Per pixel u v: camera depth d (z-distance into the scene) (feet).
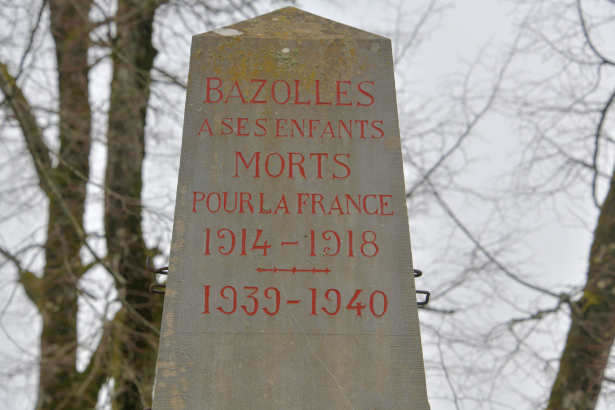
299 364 13.16
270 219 14.06
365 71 15.20
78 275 29.35
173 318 13.34
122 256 29.27
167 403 12.82
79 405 28.66
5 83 29.09
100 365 28.19
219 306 13.46
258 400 12.92
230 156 14.43
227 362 13.12
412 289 13.70
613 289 29.53
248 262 13.76
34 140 29.53
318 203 14.21
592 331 28.96
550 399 29.17
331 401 12.96
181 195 14.14
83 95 31.99
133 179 31.30
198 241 13.85
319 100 14.93
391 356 13.28
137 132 31.78
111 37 32.14
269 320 13.41
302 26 15.76
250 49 15.25
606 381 28.60
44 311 29.53
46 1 29.68
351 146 14.64
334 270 13.79
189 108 14.73
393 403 13.00
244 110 14.78
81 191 29.78
